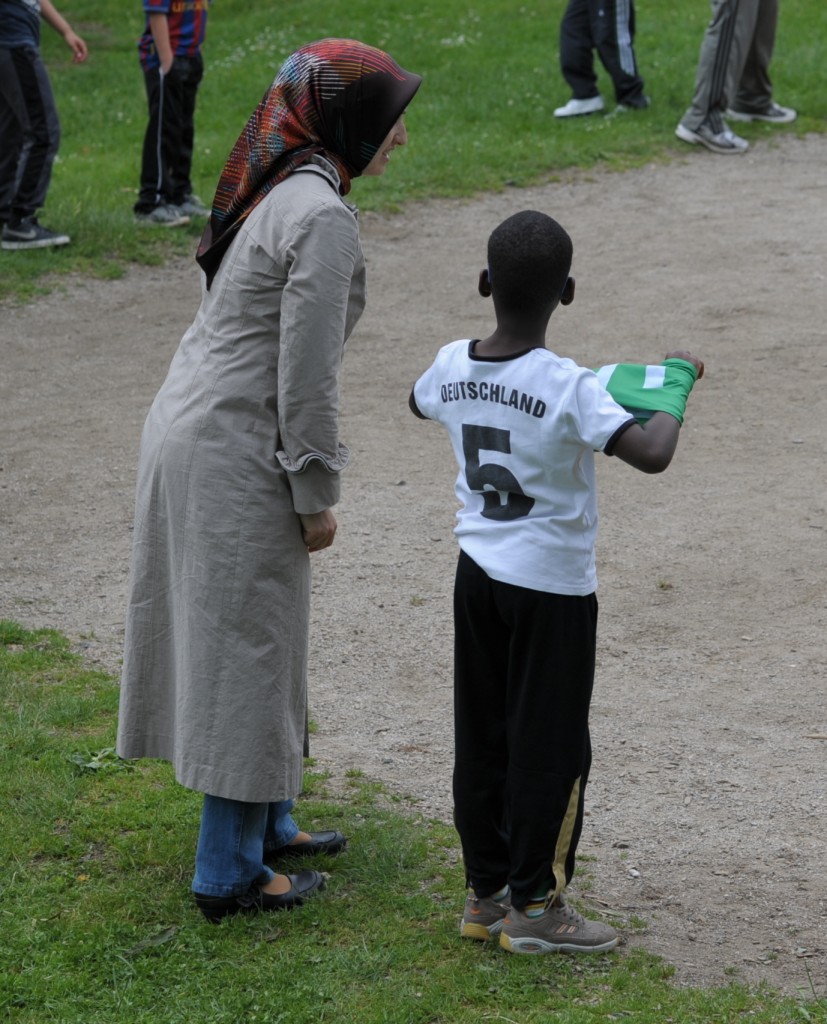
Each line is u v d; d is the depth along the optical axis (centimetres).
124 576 2044
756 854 1350
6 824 1354
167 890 1252
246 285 1112
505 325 1057
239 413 1122
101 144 4766
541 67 5469
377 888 1262
